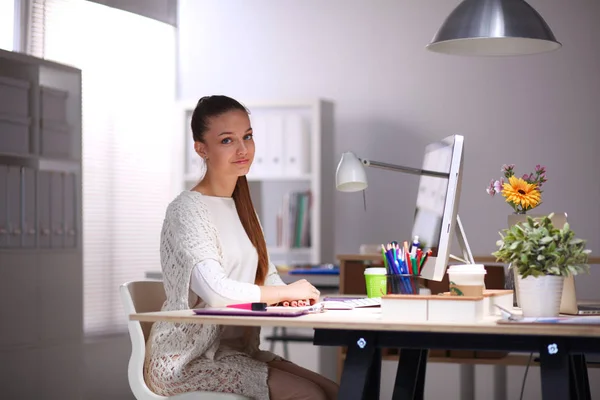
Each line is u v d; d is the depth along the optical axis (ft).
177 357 7.57
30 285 11.96
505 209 18.88
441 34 10.30
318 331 6.55
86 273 13.28
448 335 6.23
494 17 10.06
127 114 14.55
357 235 19.85
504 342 6.09
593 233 18.49
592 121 18.58
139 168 15.19
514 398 17.49
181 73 21.08
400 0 19.76
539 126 18.84
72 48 13.01
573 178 18.63
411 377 7.80
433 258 7.43
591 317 6.23
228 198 8.72
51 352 12.29
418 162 19.53
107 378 13.44
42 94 12.27
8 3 11.76
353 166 8.18
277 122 18.99
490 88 19.12
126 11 14.40
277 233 19.24
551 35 10.21
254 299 7.57
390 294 6.94
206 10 20.95
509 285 8.77
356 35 20.01
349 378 6.41
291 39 20.42
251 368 7.49
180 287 7.73
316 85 20.22
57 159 12.60
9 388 11.54
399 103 19.70
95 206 13.62
